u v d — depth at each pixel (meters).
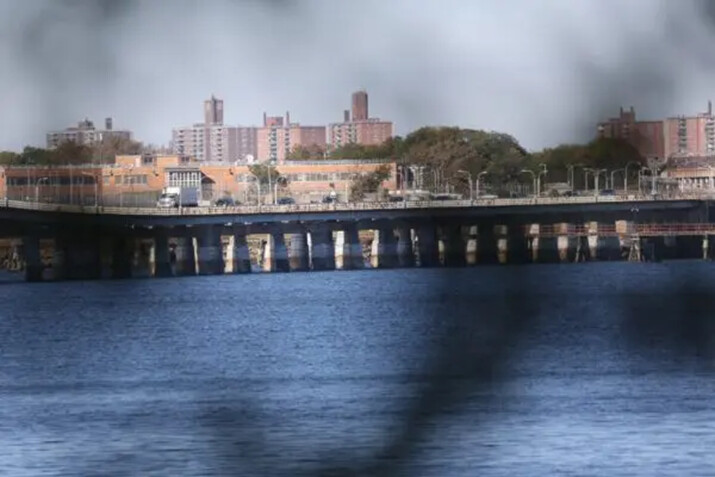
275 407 166.75
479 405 166.00
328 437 150.12
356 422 157.12
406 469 137.62
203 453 144.12
